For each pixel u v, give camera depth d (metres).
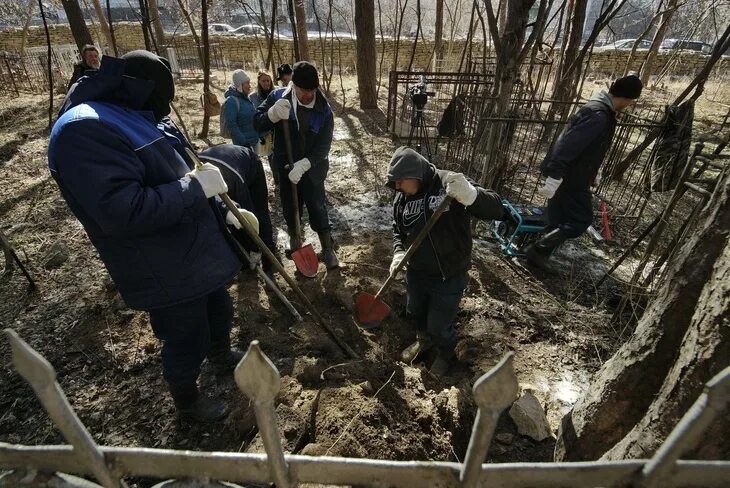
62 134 1.39
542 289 3.54
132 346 2.70
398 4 8.77
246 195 2.70
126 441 2.11
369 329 2.94
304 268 3.36
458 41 15.10
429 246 2.27
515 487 0.88
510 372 0.70
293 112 3.11
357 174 5.62
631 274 3.79
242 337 2.78
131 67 1.58
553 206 3.62
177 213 1.59
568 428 1.82
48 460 0.89
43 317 2.97
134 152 1.53
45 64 11.15
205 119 6.80
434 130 7.32
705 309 1.25
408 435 2.04
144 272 1.67
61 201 4.59
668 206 2.98
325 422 2.03
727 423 1.12
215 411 2.20
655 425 1.35
